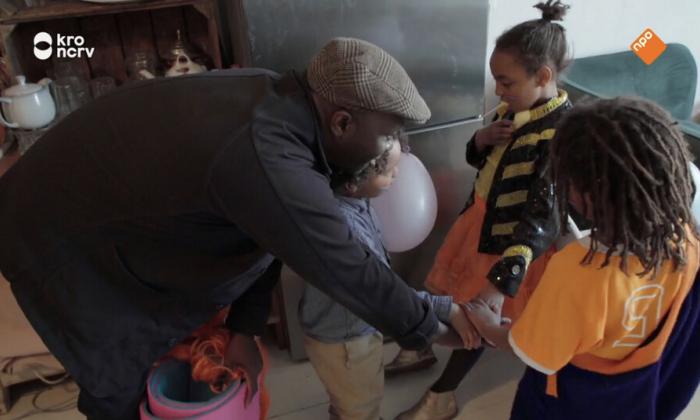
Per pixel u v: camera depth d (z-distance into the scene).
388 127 0.86
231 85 0.90
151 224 0.93
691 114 2.53
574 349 0.96
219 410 1.11
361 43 0.86
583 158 0.88
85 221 0.96
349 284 0.90
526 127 1.41
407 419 1.72
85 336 1.05
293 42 1.57
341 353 1.44
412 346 1.02
